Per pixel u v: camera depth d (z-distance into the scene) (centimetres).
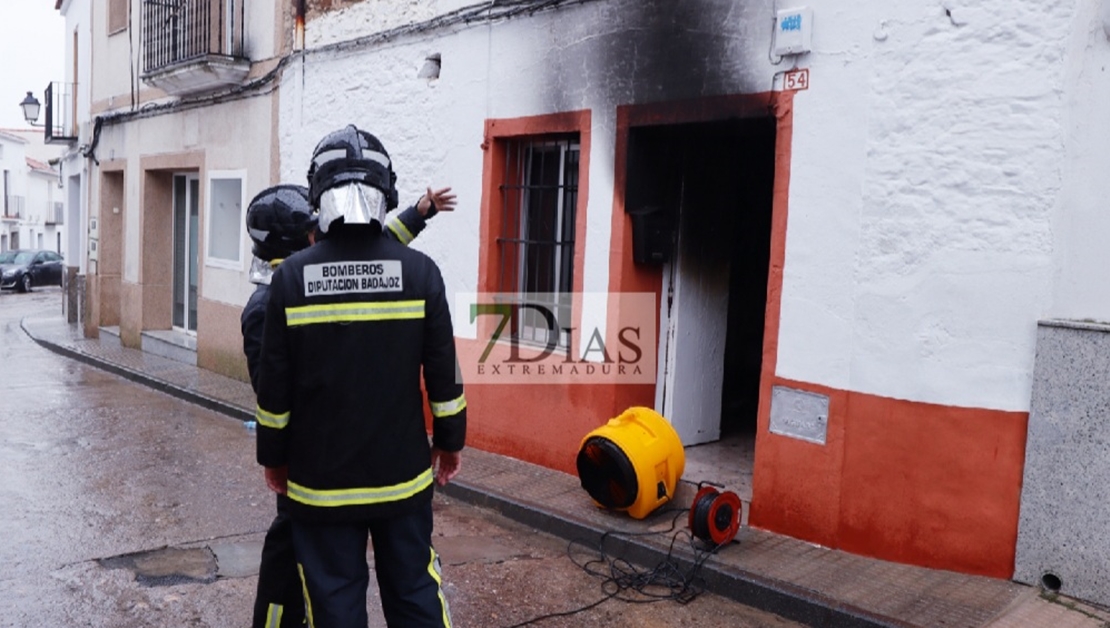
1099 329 437
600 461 587
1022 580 468
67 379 1199
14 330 1878
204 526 595
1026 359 461
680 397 688
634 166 636
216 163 1180
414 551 329
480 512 643
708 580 505
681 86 597
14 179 5294
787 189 543
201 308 1220
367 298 317
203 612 460
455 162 783
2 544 548
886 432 504
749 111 559
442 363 331
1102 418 439
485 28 743
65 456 771
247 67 1091
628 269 650
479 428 764
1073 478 449
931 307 485
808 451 538
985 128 465
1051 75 447
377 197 321
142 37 1362
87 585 490
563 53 677
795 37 528
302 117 985
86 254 1714
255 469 741
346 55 912
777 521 555
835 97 518
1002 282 465
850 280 515
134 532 579
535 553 565
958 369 479
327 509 316
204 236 1212
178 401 1045
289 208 391
